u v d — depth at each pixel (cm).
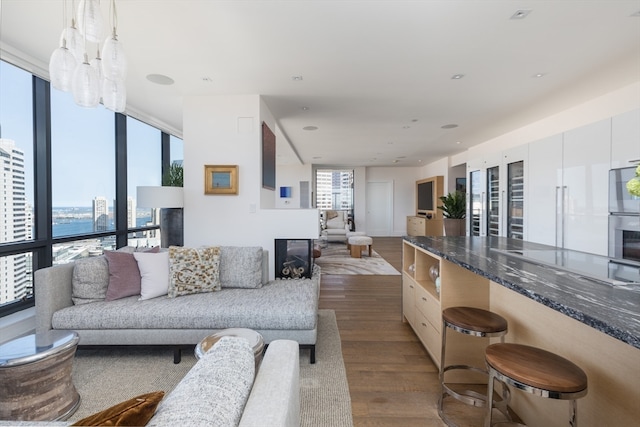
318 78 303
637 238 231
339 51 250
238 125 353
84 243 346
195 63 272
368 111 407
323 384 198
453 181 807
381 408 175
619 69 282
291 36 228
